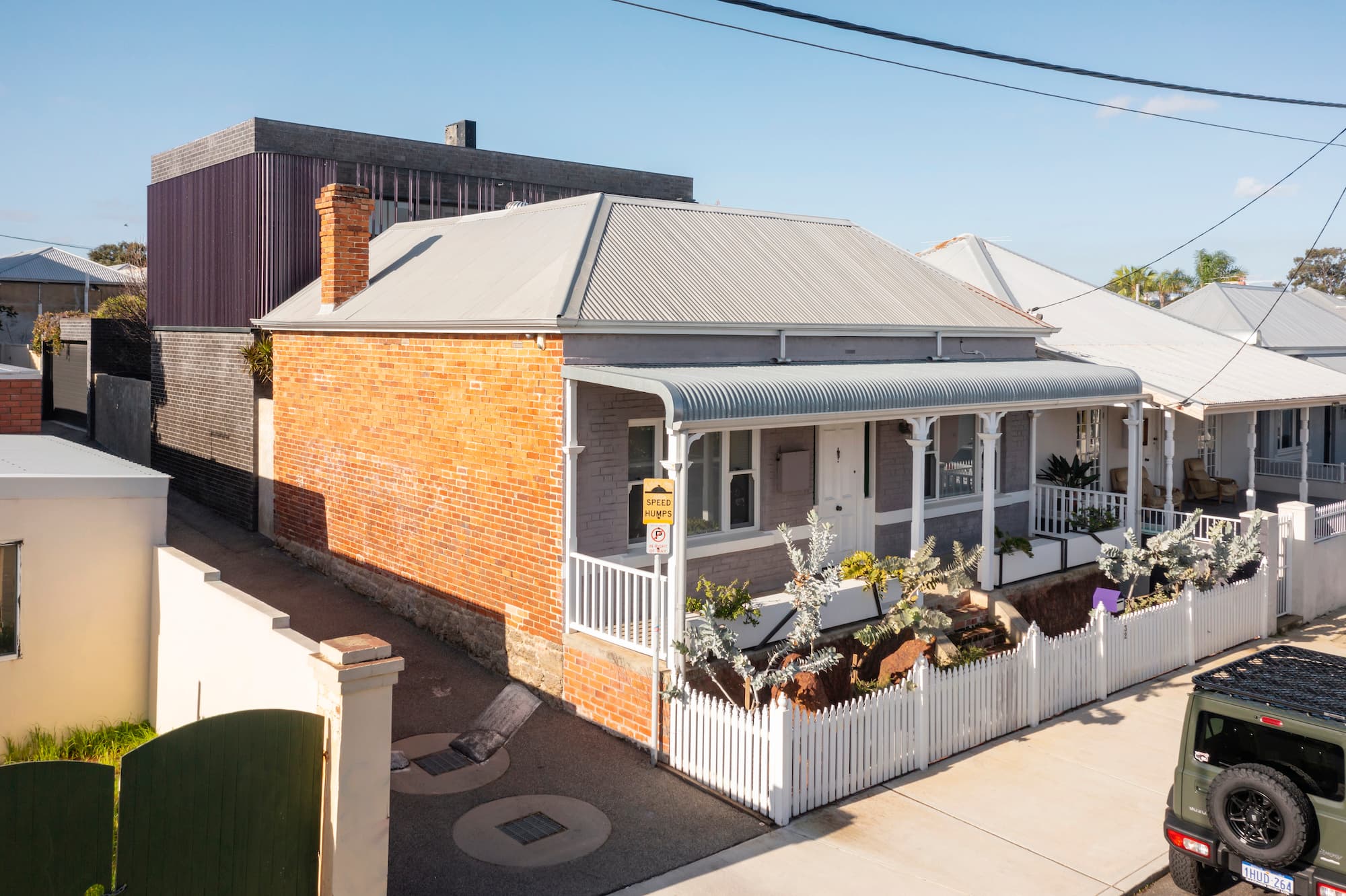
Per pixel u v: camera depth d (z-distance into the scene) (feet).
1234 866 27.53
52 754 34.47
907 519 55.77
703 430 37.47
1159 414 81.15
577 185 98.02
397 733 38.68
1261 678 29.55
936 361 56.08
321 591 53.31
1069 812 34.24
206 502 68.49
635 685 38.06
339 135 82.99
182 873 23.16
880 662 46.44
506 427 43.21
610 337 41.86
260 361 60.95
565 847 30.99
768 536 48.98
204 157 85.40
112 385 85.66
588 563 40.55
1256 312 105.70
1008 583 53.78
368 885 25.34
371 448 51.57
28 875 21.33
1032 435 63.00
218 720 23.61
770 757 33.17
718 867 30.12
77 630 36.06
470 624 45.83
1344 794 26.03
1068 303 85.71
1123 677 46.44
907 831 32.71
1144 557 51.44
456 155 89.35
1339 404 73.26
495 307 44.11
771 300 49.80
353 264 55.36
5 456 40.81
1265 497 90.02
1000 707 40.75
